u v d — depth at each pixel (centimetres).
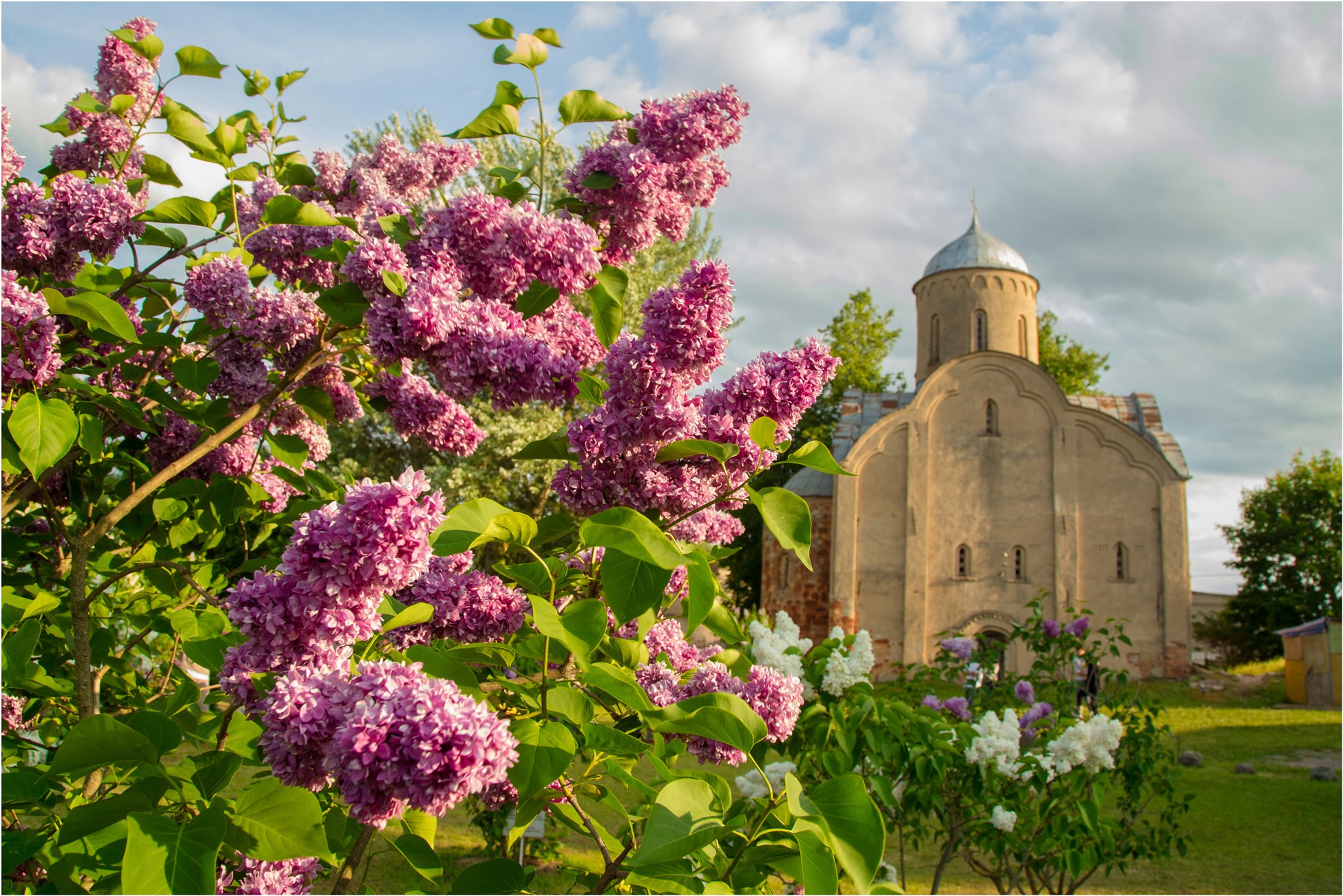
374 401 312
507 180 288
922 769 486
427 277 236
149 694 347
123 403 272
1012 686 927
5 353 229
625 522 178
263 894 183
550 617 177
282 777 152
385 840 193
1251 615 4488
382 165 369
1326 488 4422
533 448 229
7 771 215
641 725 239
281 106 374
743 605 4066
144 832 146
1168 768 742
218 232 288
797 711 241
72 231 271
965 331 4034
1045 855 607
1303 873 959
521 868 192
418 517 160
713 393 226
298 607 160
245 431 340
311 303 300
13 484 305
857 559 3334
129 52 341
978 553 3306
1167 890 901
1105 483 3316
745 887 193
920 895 830
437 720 138
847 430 3697
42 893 183
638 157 283
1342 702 2717
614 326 255
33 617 260
